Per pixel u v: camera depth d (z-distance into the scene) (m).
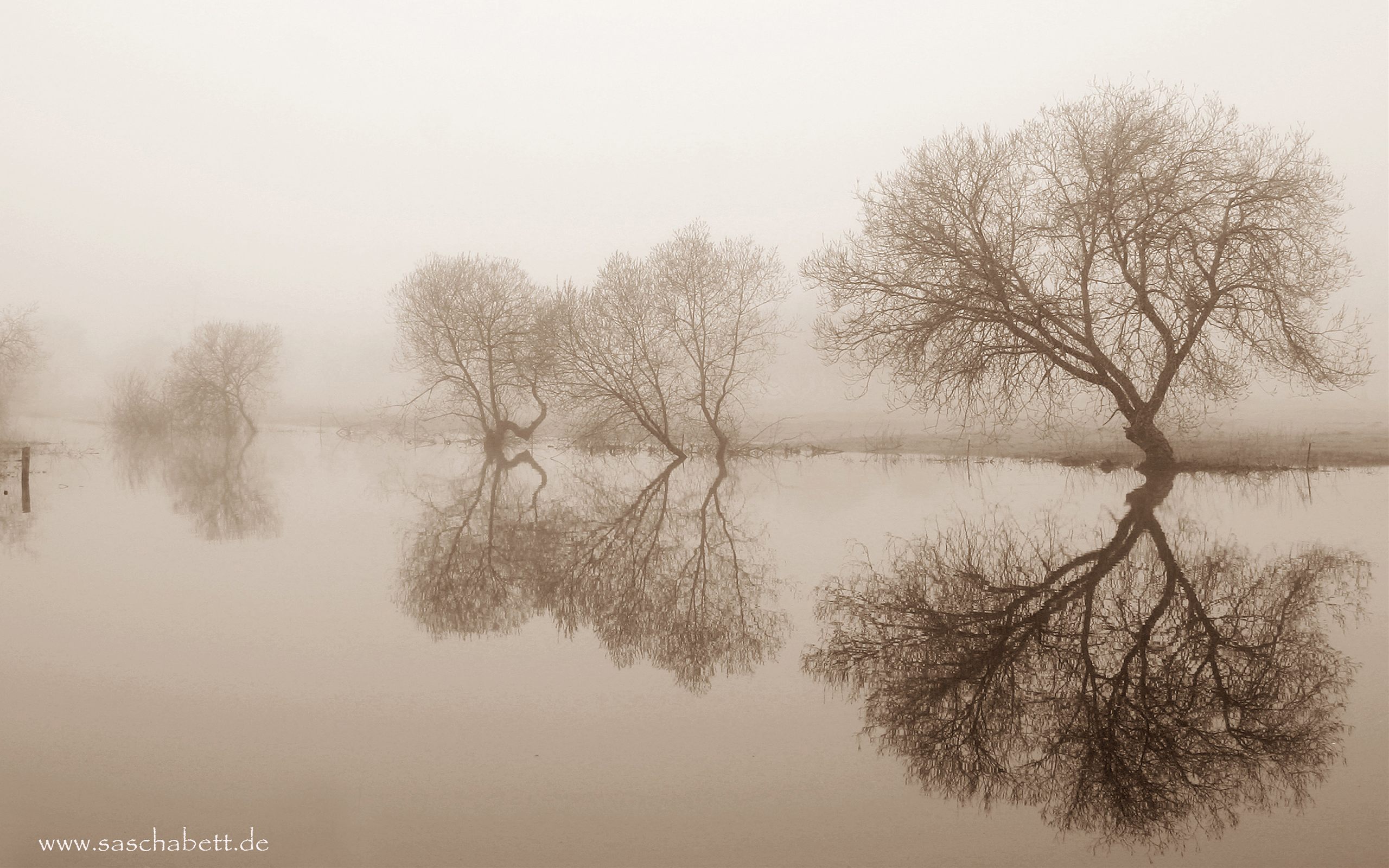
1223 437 37.84
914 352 27.89
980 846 6.15
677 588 14.09
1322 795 6.84
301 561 16.39
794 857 5.98
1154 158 26.23
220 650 10.81
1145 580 13.52
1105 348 27.92
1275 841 6.16
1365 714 8.33
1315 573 13.78
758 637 11.27
